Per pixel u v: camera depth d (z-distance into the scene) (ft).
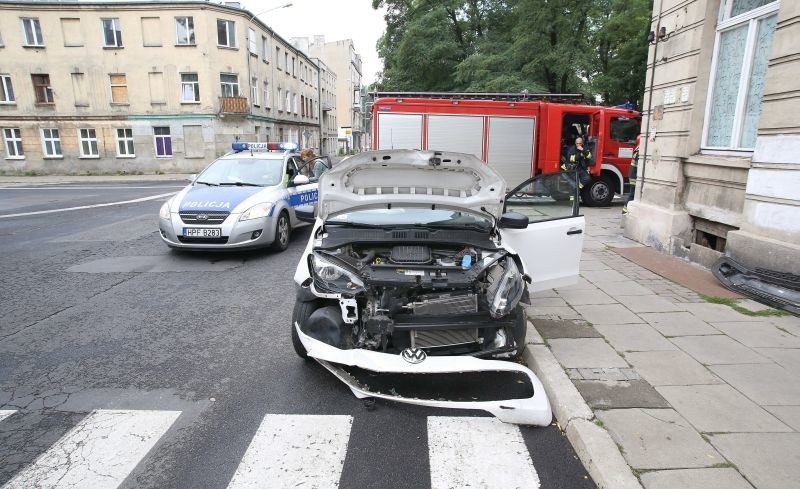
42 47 100.94
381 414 11.41
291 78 146.82
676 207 25.26
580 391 11.59
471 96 42.06
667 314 16.61
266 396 12.20
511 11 66.28
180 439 10.39
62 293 20.52
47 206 48.91
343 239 12.91
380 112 41.11
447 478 9.16
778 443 9.56
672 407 10.86
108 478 9.15
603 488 8.70
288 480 9.11
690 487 8.41
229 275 23.43
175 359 14.29
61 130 104.27
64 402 11.89
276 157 31.40
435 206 13.76
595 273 21.86
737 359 13.19
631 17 61.62
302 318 12.85
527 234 15.26
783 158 17.71
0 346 15.16
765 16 20.20
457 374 13.16
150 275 23.38
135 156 105.60
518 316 12.62
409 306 11.78
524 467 9.50
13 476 9.18
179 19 101.24
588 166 43.21
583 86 63.16
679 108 24.90
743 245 19.34
